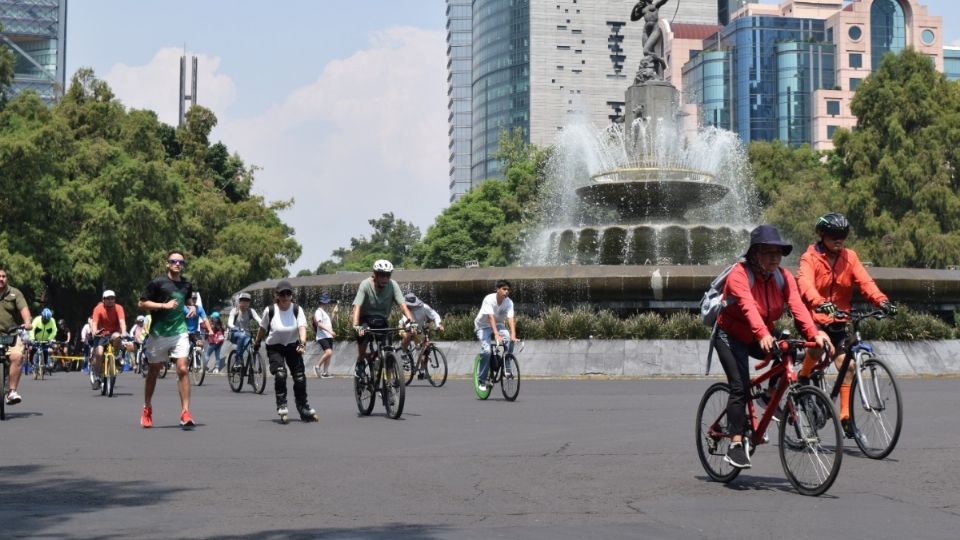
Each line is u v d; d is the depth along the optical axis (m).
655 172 29.36
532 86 188.38
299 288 27.33
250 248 60.72
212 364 29.12
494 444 10.28
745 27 167.88
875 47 166.12
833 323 9.34
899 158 56.59
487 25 197.00
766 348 7.27
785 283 7.75
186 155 68.75
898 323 23.47
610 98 191.12
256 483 7.89
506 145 80.56
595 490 7.52
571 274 24.47
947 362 23.33
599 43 191.38
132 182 50.19
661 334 22.91
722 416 7.84
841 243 9.45
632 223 29.50
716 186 29.11
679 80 182.50
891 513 6.56
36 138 45.12
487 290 24.98
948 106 58.94
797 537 5.86
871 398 9.05
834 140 59.31
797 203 58.12
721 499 7.12
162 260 50.69
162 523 6.33
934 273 25.44
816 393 7.17
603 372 22.31
